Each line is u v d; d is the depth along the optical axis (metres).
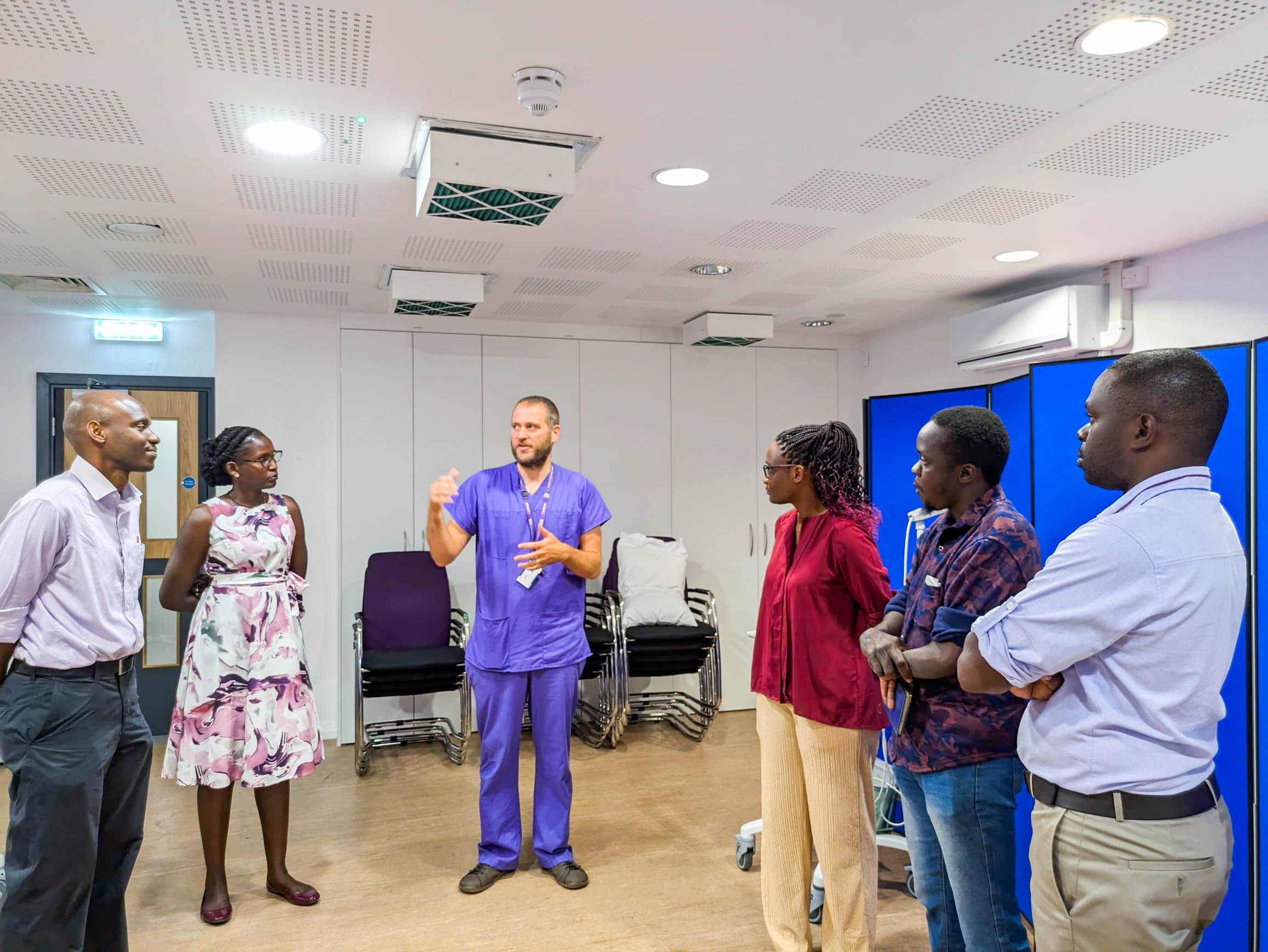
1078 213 2.93
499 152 2.21
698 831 3.42
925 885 1.97
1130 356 1.36
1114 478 1.37
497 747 2.95
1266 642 2.26
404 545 4.74
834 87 1.95
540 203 2.39
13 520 1.96
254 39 1.70
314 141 2.25
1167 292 3.47
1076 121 2.15
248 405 4.59
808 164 2.45
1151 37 1.71
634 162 2.42
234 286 4.00
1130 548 1.25
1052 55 1.80
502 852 2.99
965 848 1.77
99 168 2.43
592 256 3.50
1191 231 3.17
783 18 1.64
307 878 3.00
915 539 3.75
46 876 2.00
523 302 4.39
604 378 5.09
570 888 2.91
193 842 3.30
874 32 1.69
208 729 2.68
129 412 2.13
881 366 5.40
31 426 4.67
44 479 4.68
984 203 2.82
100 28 1.65
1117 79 1.91
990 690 1.44
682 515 5.23
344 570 4.66
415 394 4.77
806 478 2.17
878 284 4.04
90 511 2.08
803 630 2.16
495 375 4.90
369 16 1.62
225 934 2.62
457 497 2.99
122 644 2.11
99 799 2.07
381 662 4.04
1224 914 2.38
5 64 1.80
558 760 2.98
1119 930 1.27
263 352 4.62
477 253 3.43
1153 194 2.73
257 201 2.74
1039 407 2.94
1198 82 1.93
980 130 2.21
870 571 2.06
